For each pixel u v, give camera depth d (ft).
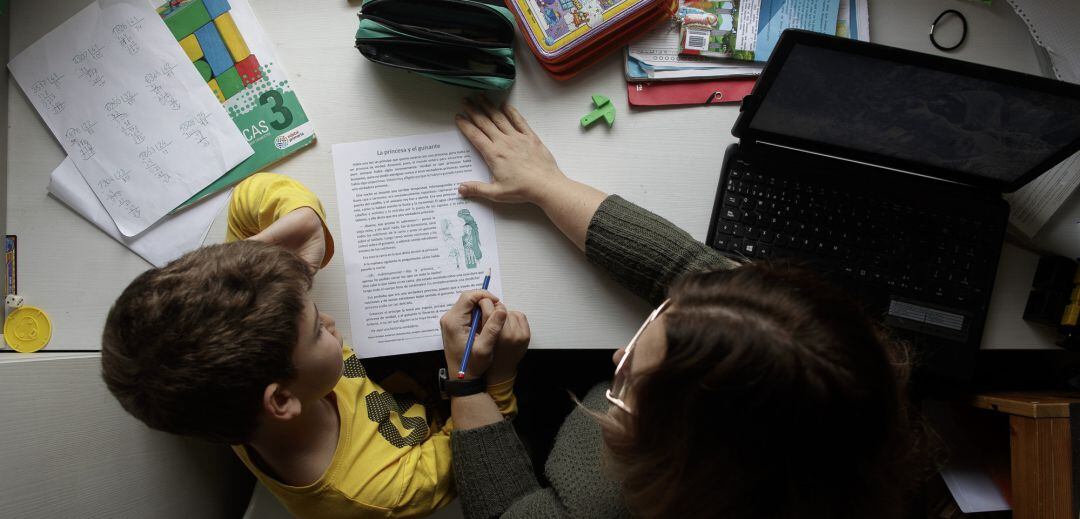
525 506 2.19
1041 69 2.60
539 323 2.57
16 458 1.82
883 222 2.40
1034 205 2.50
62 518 1.95
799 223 2.43
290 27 2.64
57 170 2.56
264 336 1.93
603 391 2.38
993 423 2.78
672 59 2.61
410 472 2.44
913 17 2.64
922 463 2.02
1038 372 3.07
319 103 2.62
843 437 1.41
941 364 2.40
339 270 2.56
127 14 2.59
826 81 2.11
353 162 2.60
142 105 2.59
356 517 2.35
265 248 2.08
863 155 2.42
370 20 2.46
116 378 1.95
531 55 2.64
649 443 1.56
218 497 2.93
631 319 2.55
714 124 2.62
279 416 2.01
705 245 2.40
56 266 2.56
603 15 2.47
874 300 2.40
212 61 2.60
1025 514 2.30
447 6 2.48
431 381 3.08
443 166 2.61
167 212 2.57
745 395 1.41
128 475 2.28
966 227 2.39
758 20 2.59
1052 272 2.42
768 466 1.43
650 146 2.63
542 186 2.48
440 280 2.57
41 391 1.96
